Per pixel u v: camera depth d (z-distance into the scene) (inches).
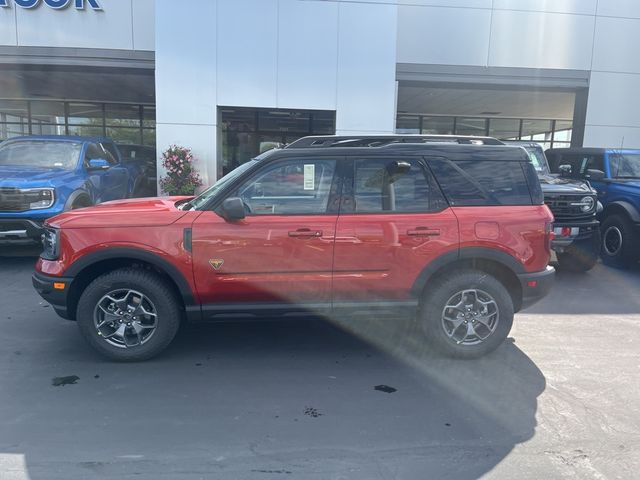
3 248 366.3
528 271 181.2
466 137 194.4
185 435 133.1
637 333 215.8
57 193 302.4
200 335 207.2
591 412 148.1
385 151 178.9
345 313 178.7
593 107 542.0
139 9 480.4
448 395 157.8
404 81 528.4
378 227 173.9
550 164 441.7
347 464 121.8
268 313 176.6
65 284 169.6
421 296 182.4
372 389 161.5
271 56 457.1
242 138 587.8
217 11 448.1
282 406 149.6
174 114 454.6
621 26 534.0
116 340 176.2
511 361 184.4
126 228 168.6
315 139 193.6
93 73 525.3
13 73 530.3
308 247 172.1
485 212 179.2
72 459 121.8
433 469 120.4
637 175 368.2
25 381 163.0
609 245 352.8
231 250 169.9
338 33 459.8
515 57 530.6
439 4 518.9
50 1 471.5
